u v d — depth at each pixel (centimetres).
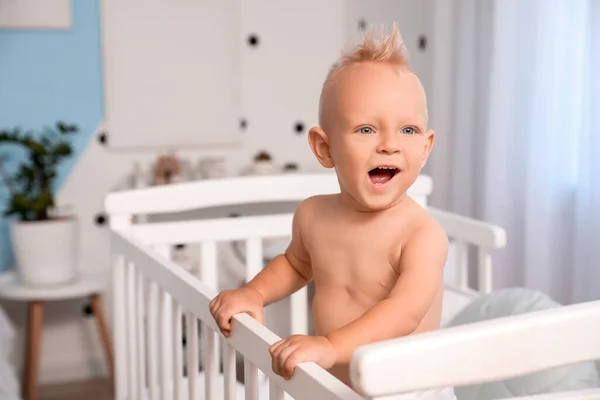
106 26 260
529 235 207
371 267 84
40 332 235
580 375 101
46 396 249
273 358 70
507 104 217
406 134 79
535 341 59
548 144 204
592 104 191
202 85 272
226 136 276
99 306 244
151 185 251
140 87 265
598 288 193
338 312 86
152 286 126
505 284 221
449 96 247
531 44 212
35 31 254
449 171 249
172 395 133
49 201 236
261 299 90
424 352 55
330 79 82
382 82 78
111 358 246
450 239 192
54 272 233
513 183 219
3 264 256
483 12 232
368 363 54
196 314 98
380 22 279
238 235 167
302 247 94
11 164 254
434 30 251
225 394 89
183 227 163
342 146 79
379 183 80
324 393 62
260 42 279
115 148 264
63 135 259
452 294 159
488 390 108
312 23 285
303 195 171
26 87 254
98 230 266
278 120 283
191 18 269
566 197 203
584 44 193
